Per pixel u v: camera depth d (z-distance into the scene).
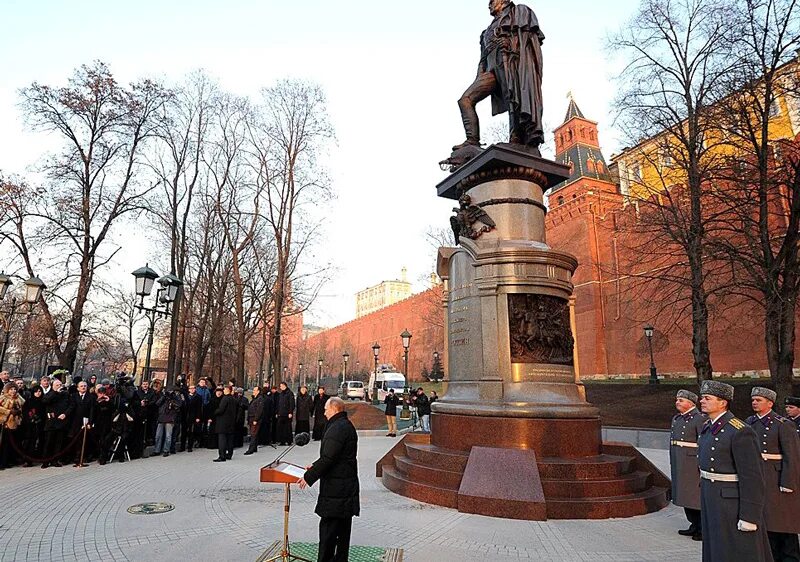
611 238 41.38
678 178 22.84
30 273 20.64
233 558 5.21
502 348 8.61
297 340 70.69
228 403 12.63
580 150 47.28
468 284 9.27
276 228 24.03
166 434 13.30
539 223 9.77
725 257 17.81
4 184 20.06
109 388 12.20
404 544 5.65
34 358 36.16
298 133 24.91
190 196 24.48
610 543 5.89
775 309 16.41
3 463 10.93
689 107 19.03
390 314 74.56
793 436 5.21
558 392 8.51
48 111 20.91
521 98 10.40
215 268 27.09
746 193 18.00
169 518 6.79
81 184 21.53
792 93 17.50
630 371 39.00
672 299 26.55
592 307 42.25
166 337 37.53
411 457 8.93
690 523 6.83
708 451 4.19
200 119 25.03
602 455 8.44
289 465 4.82
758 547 3.83
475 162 9.95
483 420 8.19
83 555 5.34
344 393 51.44
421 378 61.94
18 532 6.17
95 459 12.24
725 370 32.34
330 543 4.43
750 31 17.23
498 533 6.14
